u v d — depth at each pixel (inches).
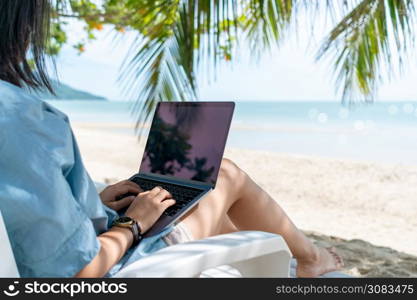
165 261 39.8
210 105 65.1
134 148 447.2
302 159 335.0
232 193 62.4
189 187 61.2
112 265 40.9
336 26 128.2
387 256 123.6
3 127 34.6
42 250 35.1
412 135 623.8
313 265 70.6
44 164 35.5
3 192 33.8
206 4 112.0
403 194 215.3
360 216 178.9
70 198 36.8
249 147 601.9
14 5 39.4
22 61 41.3
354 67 141.6
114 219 49.9
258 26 133.0
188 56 119.4
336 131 703.1
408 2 113.9
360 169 284.5
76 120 1082.7
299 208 195.5
